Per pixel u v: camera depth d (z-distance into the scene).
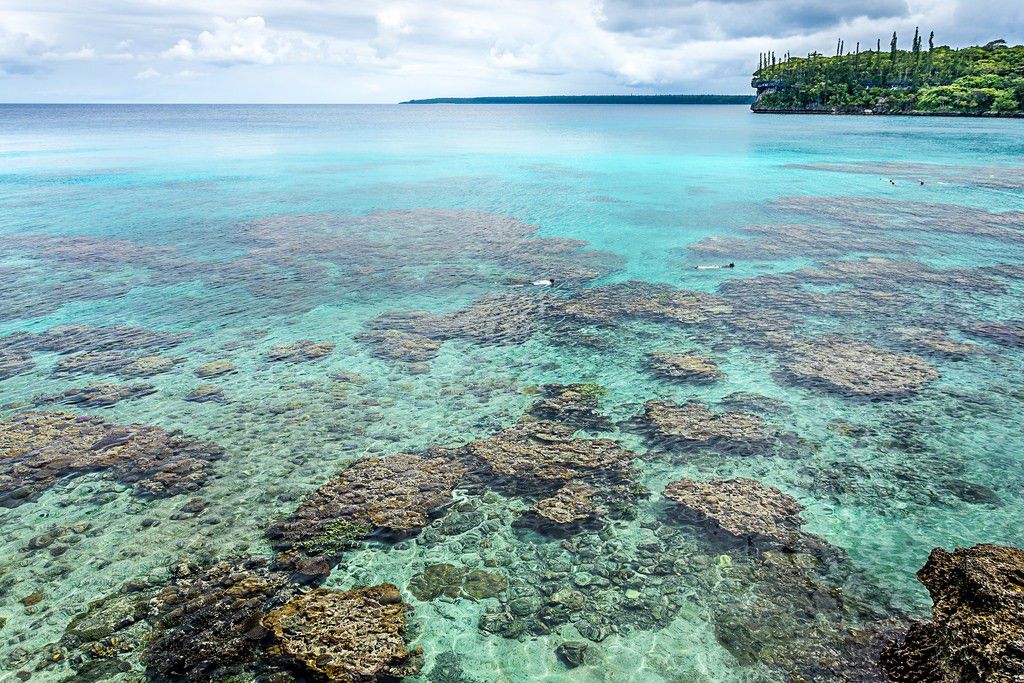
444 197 38.97
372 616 7.67
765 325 17.28
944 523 9.29
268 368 15.11
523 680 6.86
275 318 18.42
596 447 11.48
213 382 14.34
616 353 15.76
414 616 7.74
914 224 29.75
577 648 7.26
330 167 53.91
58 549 8.88
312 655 7.04
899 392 13.29
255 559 8.70
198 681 6.72
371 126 132.38
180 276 22.28
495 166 54.94
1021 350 15.24
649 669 6.95
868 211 32.97
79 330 17.30
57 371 14.77
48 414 12.72
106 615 7.68
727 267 23.14
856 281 21.09
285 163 56.56
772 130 101.62
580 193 40.16
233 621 7.56
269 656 7.03
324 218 32.56
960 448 11.27
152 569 8.50
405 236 28.70
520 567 8.58
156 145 74.69
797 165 52.78
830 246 25.97
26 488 10.27
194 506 9.88
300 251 25.92
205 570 8.47
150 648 7.18
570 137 92.44
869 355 15.10
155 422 12.51
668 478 10.51
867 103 148.88
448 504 9.89
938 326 16.89
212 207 35.16
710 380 14.11
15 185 42.03
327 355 15.85
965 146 67.38
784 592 7.98
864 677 6.65
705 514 9.52
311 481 10.55
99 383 14.20
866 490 10.10
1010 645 6.50
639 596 8.02
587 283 21.61
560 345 16.34
